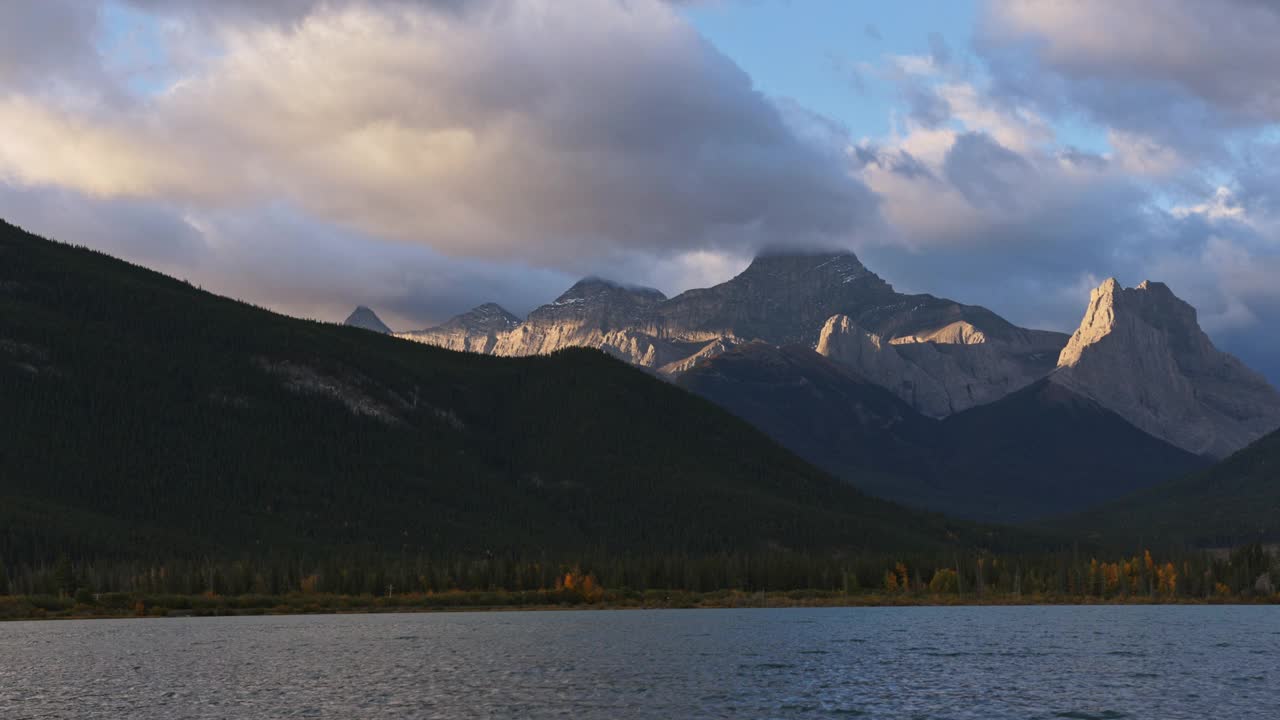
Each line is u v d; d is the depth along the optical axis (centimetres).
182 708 16075
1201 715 15100
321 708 15988
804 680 18562
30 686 18262
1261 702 16075
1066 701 16238
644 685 18138
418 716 15375
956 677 18762
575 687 17912
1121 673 19112
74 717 15462
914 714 15312
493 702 16462
